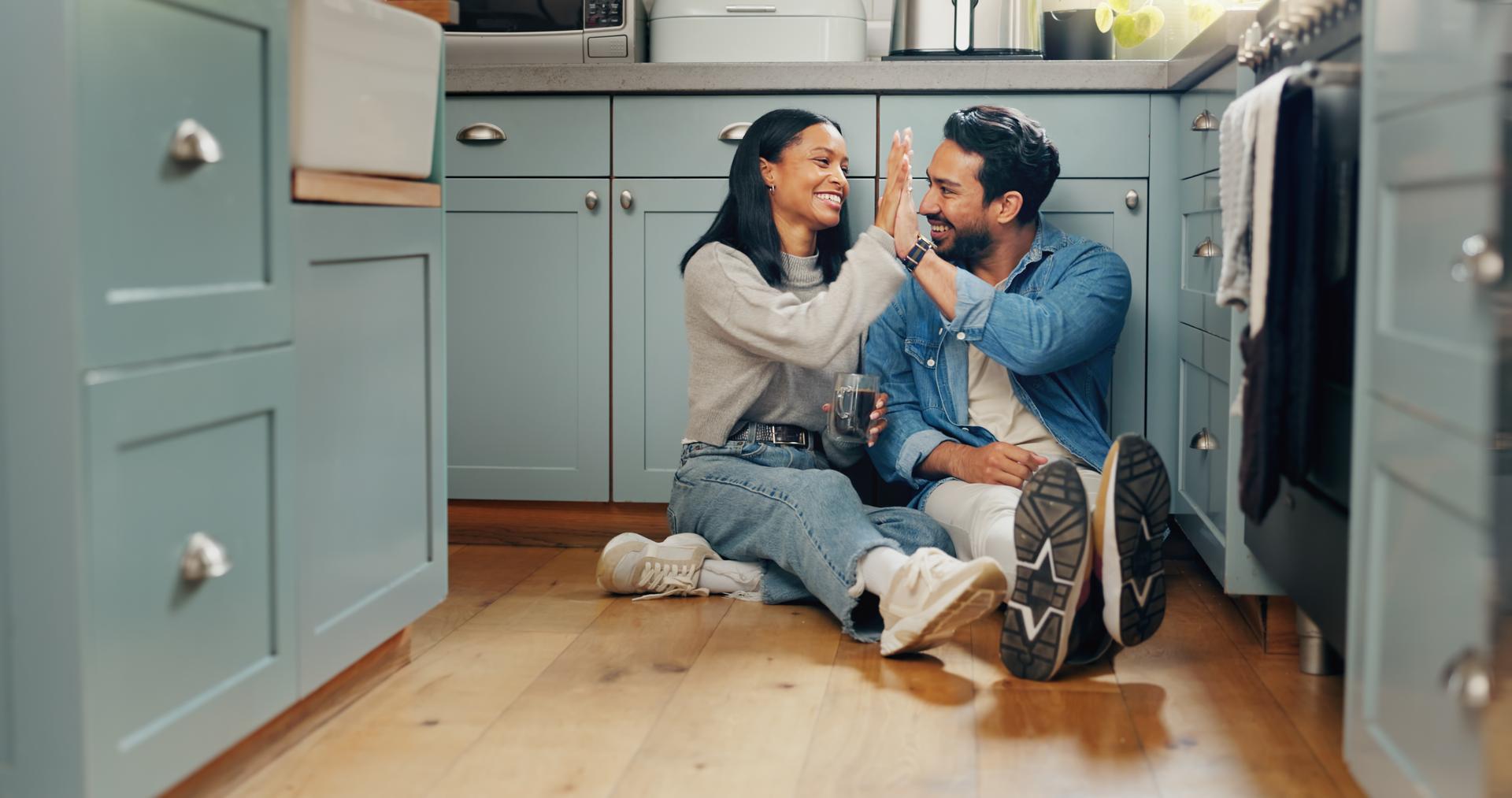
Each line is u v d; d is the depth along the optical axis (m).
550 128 2.62
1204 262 2.27
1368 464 1.27
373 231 1.65
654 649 1.96
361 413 1.64
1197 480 2.35
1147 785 1.43
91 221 1.10
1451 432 1.04
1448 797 1.05
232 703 1.34
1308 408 1.50
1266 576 1.93
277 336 1.42
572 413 2.68
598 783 1.43
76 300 1.08
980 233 2.40
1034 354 2.26
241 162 1.34
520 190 2.64
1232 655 1.94
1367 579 1.27
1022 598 1.77
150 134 1.18
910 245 2.27
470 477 2.72
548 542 2.75
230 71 1.32
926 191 2.56
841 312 2.20
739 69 2.55
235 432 1.34
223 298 1.30
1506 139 0.95
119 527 1.15
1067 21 2.74
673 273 2.63
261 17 1.36
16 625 1.12
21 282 1.09
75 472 1.09
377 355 1.69
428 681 1.81
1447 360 1.05
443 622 2.12
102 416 1.12
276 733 1.53
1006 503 2.12
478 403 2.70
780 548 2.14
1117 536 1.74
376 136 1.64
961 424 2.39
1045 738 1.58
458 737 1.58
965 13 2.64
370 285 1.66
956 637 2.04
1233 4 2.72
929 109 2.55
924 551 1.90
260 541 1.40
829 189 2.34
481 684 1.79
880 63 2.53
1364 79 1.28
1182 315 2.49
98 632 1.12
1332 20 1.49
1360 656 1.29
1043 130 2.41
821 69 2.54
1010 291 2.39
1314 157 1.47
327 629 1.55
